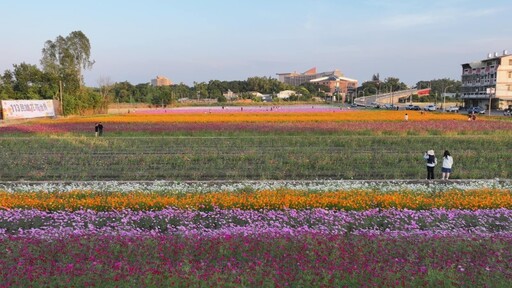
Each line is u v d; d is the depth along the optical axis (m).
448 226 11.26
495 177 18.84
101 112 80.25
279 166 20.72
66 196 13.85
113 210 12.38
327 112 69.56
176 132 35.47
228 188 15.27
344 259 8.46
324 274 7.66
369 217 11.70
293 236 9.68
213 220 11.84
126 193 14.28
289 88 175.12
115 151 25.17
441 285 7.48
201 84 160.38
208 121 47.50
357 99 147.12
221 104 122.19
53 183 16.75
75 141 29.02
